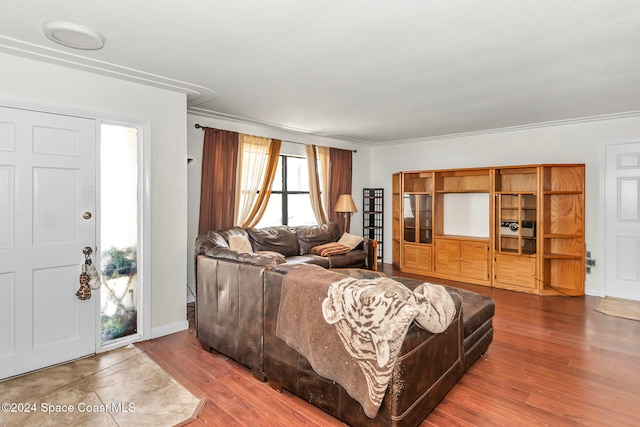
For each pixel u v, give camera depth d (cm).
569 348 299
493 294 471
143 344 311
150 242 321
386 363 167
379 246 687
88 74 285
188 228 439
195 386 240
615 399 223
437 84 321
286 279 219
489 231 519
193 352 295
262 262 246
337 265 494
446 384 217
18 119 252
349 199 607
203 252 341
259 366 243
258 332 243
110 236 303
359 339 177
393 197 655
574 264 473
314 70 286
